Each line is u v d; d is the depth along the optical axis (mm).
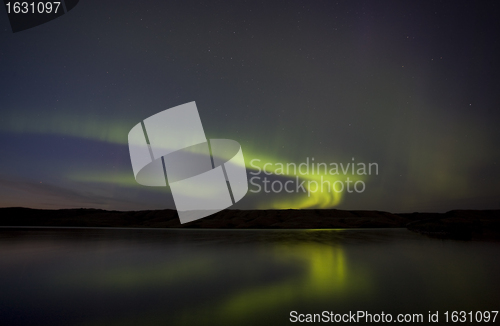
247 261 8297
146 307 4098
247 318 3643
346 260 8500
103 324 3461
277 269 7047
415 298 4574
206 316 3707
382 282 5676
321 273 6559
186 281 5758
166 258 8844
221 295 4727
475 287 5320
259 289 5117
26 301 4430
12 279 5992
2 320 3605
